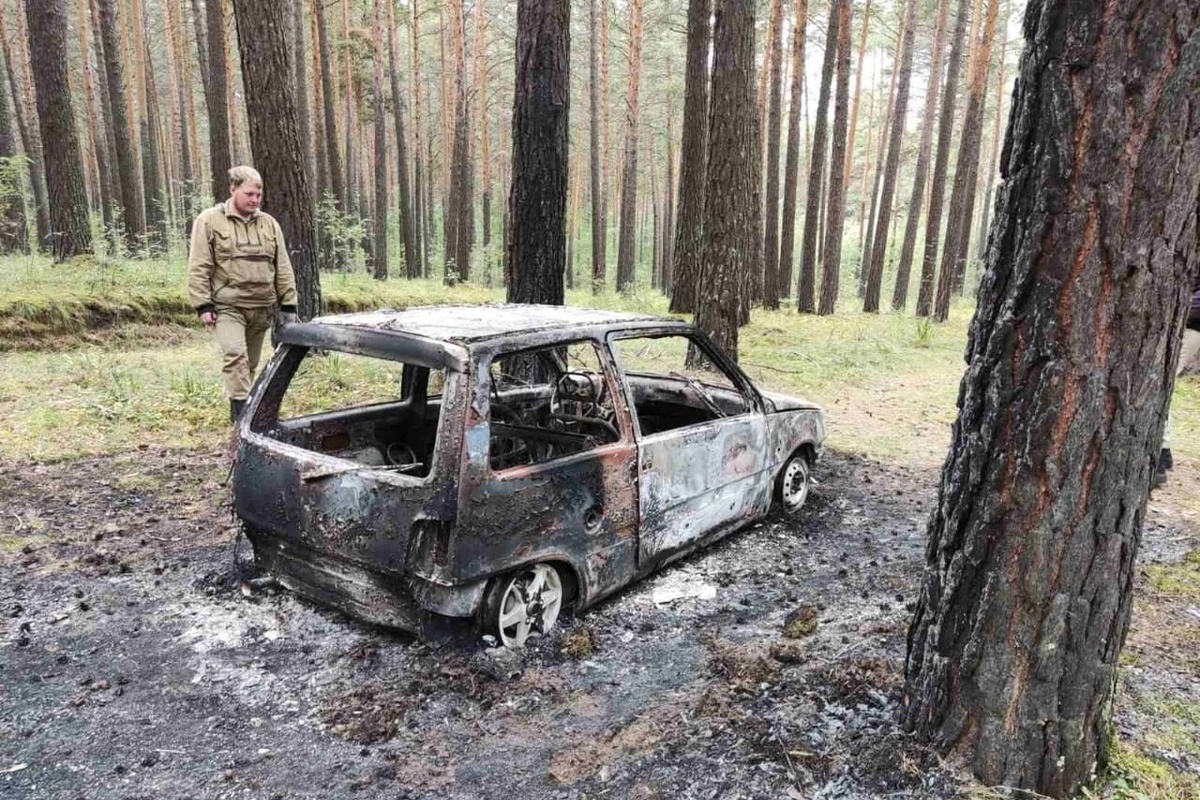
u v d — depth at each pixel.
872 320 19.34
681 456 4.11
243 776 2.62
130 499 5.17
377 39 26.61
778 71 19.78
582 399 4.55
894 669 3.07
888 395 10.20
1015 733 2.35
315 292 9.40
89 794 2.52
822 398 9.80
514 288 7.24
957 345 15.30
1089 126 1.97
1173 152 1.96
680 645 3.57
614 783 2.58
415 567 3.11
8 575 4.04
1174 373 2.18
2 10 21.17
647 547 3.98
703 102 14.75
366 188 39.69
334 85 29.11
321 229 20.42
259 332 6.59
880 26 32.69
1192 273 2.11
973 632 2.37
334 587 3.48
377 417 4.29
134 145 27.72
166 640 3.47
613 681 3.25
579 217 43.78
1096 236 2.01
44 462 5.74
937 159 20.70
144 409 7.05
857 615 3.89
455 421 3.05
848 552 4.79
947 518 2.42
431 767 2.69
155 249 15.90
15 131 26.14
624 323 4.04
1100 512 2.18
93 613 3.69
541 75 6.82
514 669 3.27
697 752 2.71
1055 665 2.28
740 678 3.18
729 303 9.23
